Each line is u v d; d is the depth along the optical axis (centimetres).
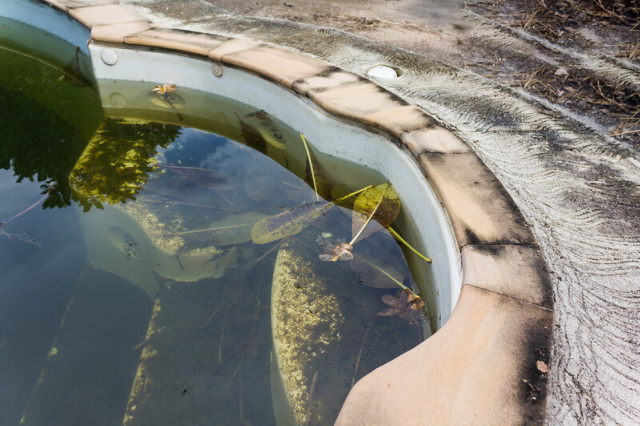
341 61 349
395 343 190
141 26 398
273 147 329
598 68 344
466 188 213
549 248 192
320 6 460
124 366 194
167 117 376
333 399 169
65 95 424
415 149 238
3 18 542
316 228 248
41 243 254
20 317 214
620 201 219
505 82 326
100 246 257
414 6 463
